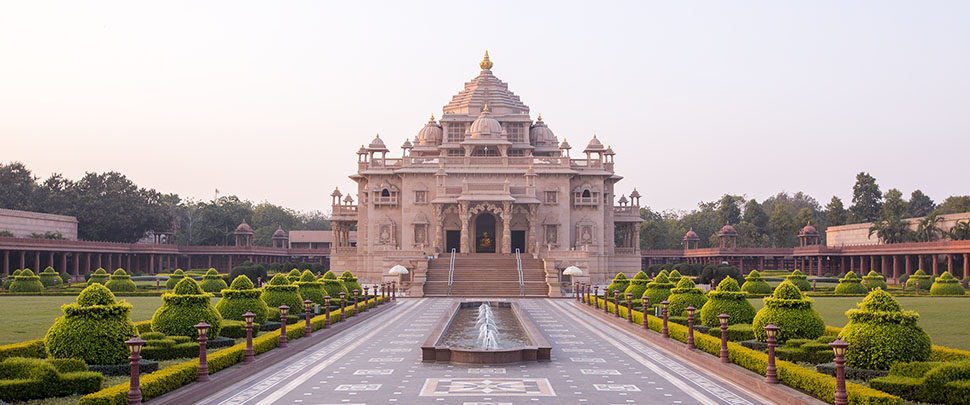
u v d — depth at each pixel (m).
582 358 29.45
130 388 18.61
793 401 19.97
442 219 97.31
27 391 18.36
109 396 17.72
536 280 79.75
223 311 34.75
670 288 47.19
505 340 36.03
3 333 33.28
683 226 179.62
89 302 22.92
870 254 104.75
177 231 170.00
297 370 26.47
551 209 100.06
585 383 23.78
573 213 101.75
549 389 22.73
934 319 40.62
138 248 112.31
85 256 105.75
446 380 24.31
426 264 81.19
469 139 101.88
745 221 165.12
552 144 113.06
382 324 44.25
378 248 95.62
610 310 48.72
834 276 112.75
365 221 104.44
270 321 38.47
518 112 114.25
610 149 104.69
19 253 100.12
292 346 31.17
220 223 159.75
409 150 110.25
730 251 124.88
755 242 162.38
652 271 106.19
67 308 22.62
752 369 24.22
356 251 105.62
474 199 94.56
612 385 23.45
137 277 99.50
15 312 44.75
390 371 26.19
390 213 101.38
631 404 20.67
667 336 34.53
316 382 24.02
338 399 21.31
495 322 45.94
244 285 35.69
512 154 108.56
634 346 33.44
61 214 121.12
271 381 24.23
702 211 187.50
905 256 104.19
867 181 157.88
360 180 104.75
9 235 97.50
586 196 102.94
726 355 26.30
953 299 61.16
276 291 41.91
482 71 119.06
